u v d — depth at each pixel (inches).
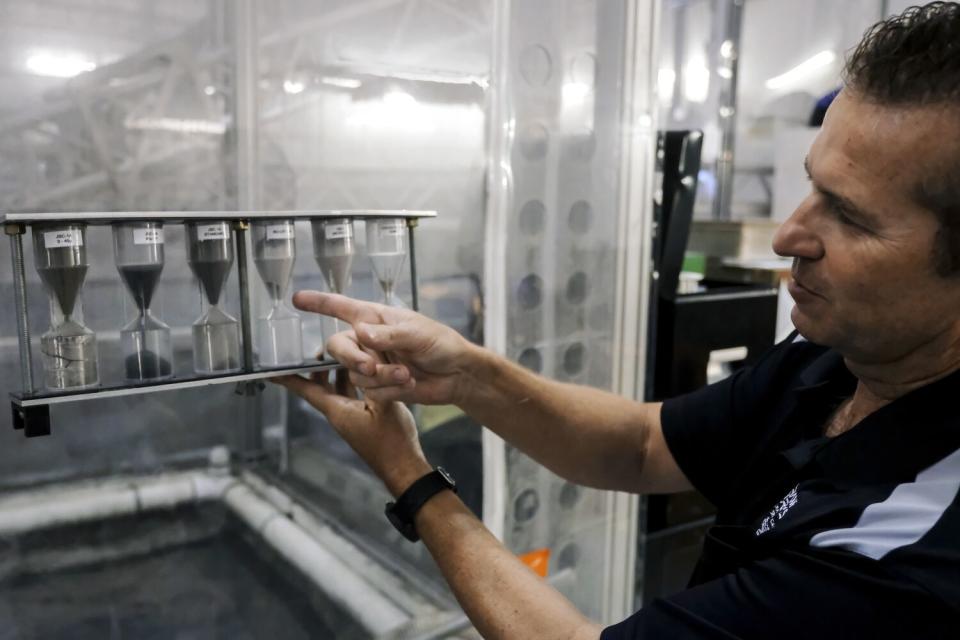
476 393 29.9
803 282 21.0
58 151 29.8
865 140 18.3
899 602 17.5
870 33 19.8
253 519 36.4
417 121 38.4
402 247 31.2
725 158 94.9
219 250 27.0
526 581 23.3
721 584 20.9
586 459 31.6
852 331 20.3
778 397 28.5
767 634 19.2
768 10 93.1
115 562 33.2
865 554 18.4
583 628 21.7
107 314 31.9
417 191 38.9
